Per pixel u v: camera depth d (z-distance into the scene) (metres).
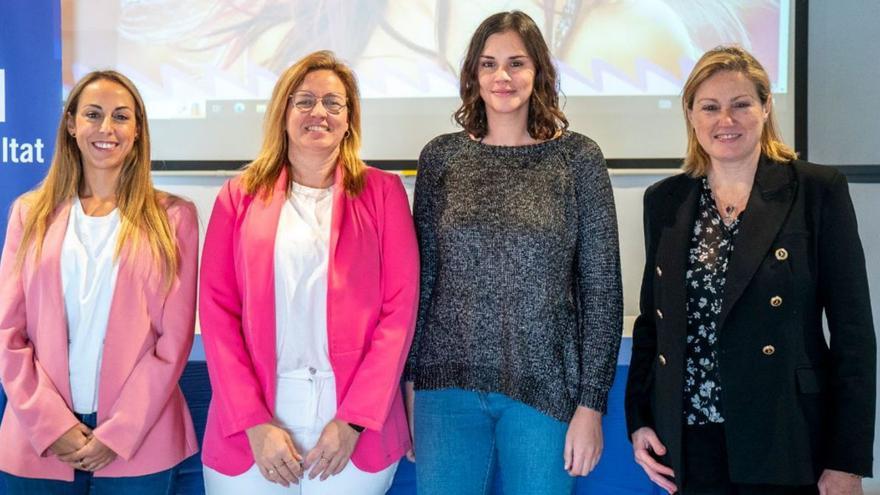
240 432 1.54
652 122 2.38
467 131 1.68
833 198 1.38
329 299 1.54
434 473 1.58
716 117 1.44
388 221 1.62
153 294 1.61
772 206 1.40
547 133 1.64
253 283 1.54
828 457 1.35
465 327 1.56
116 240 1.61
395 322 1.57
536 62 1.61
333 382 1.57
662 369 1.46
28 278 1.61
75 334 1.60
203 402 2.09
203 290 1.59
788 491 1.39
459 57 2.35
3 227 2.26
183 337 1.64
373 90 2.37
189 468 2.09
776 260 1.37
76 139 1.65
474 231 1.56
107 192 1.68
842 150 2.39
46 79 2.26
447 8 2.35
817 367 1.38
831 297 1.37
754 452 1.36
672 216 1.52
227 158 2.40
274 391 1.55
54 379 1.58
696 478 1.43
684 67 2.36
